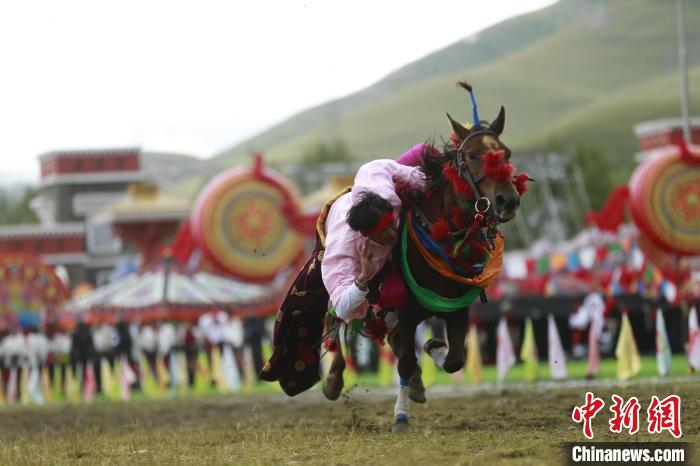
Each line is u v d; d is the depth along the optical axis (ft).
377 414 54.60
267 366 43.29
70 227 238.07
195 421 60.70
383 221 38.50
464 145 38.78
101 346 111.45
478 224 38.37
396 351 43.34
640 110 421.18
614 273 113.39
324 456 35.78
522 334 114.52
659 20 524.11
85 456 39.86
